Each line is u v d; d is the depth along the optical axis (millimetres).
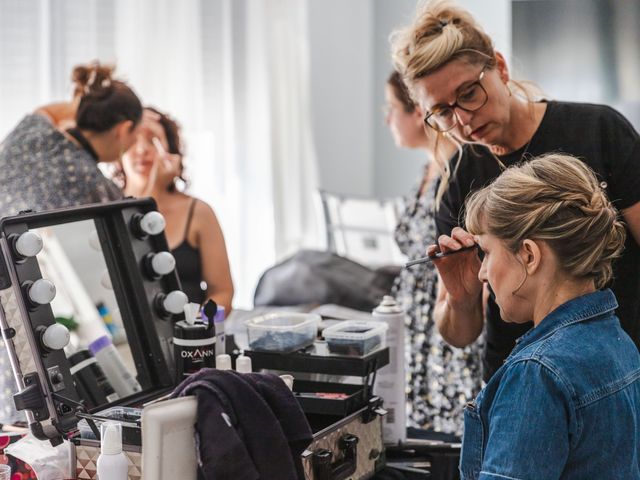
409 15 4965
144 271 1772
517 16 4090
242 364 1632
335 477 1529
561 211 1248
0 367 1918
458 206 1945
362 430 1663
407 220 2719
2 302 1473
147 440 1211
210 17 4418
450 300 1806
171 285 1818
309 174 4891
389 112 2891
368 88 5113
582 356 1234
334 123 5031
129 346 1731
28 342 1475
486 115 1763
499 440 1203
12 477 1485
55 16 3938
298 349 1701
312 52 4945
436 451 1833
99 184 2215
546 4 4055
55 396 1476
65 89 3980
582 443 1226
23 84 3918
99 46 4082
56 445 1469
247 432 1258
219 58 4449
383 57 5074
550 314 1283
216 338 1831
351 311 3293
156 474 1212
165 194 2715
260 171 4629
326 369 1658
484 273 1345
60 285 1620
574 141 1836
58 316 1599
